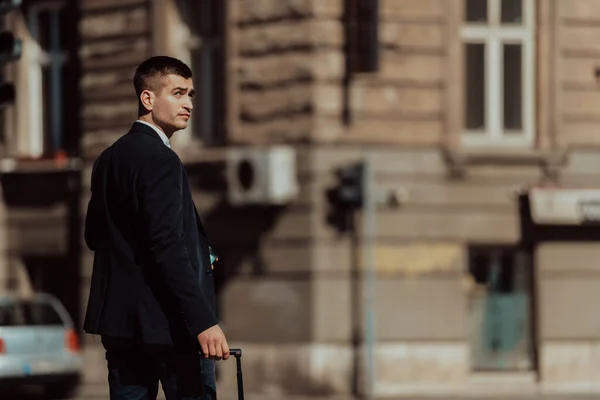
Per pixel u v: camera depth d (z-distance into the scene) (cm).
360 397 2884
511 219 3014
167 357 774
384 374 2916
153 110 785
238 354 754
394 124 2948
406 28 2958
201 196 3028
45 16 3378
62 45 3347
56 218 3309
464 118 3034
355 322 2912
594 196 3019
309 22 2902
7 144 3397
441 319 2962
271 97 2952
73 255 3288
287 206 2920
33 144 3394
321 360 2881
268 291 2941
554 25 3050
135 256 764
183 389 775
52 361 2703
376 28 2880
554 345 3027
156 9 3125
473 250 3027
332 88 2912
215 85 3100
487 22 3038
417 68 2962
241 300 2973
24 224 3359
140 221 761
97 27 3238
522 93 3056
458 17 2991
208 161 3005
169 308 761
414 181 2950
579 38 3066
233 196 2952
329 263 2902
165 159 760
